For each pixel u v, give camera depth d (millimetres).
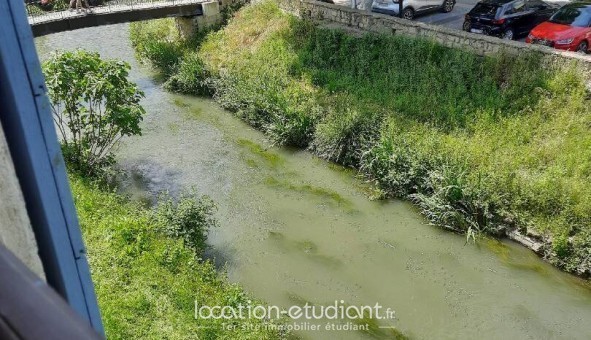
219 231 11172
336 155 13164
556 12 14906
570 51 13500
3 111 1356
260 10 19734
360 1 19609
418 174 11539
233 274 9969
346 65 15555
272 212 11727
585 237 9523
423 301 9352
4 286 903
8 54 1307
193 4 19984
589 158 10648
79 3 18578
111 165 13406
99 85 11789
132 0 20812
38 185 1419
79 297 1594
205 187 12703
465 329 8797
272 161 13641
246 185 12711
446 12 19875
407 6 18688
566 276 9625
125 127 12469
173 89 18031
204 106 16875
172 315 7746
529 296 9305
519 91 12531
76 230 1539
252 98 15359
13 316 861
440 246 10516
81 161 12391
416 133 12227
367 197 12008
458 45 14367
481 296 9383
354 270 10055
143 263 8750
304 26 17562
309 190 12398
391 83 14211
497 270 9867
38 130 1388
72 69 11977
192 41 20312
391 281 9797
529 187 10391
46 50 21656
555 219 9977
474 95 12953
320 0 19500
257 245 10734
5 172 1324
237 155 13992
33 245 1425
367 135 12812
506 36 15875
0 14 1276
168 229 9930
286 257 10406
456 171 11109
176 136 15109
